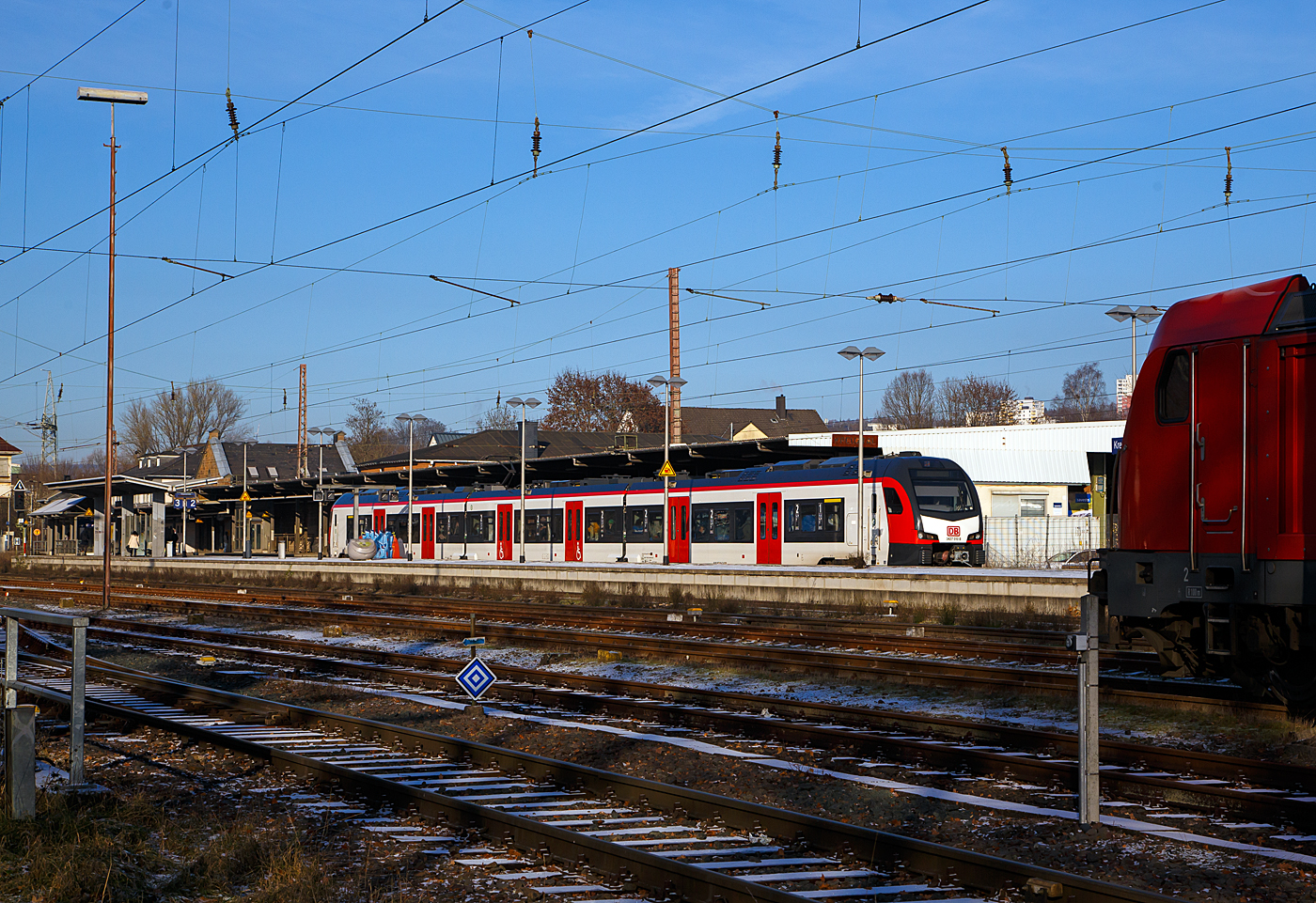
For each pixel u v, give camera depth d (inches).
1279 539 447.5
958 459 2069.4
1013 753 468.4
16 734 362.9
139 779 456.8
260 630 1090.1
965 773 430.9
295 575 1871.3
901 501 1379.2
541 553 1831.9
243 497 2397.9
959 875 301.1
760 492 1502.2
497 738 524.1
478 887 310.5
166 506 2795.3
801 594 1154.7
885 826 363.3
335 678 735.1
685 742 490.9
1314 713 481.1
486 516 1953.7
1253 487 458.6
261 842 345.7
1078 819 357.1
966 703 590.2
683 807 376.5
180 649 927.7
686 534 1599.4
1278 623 465.4
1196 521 478.9
